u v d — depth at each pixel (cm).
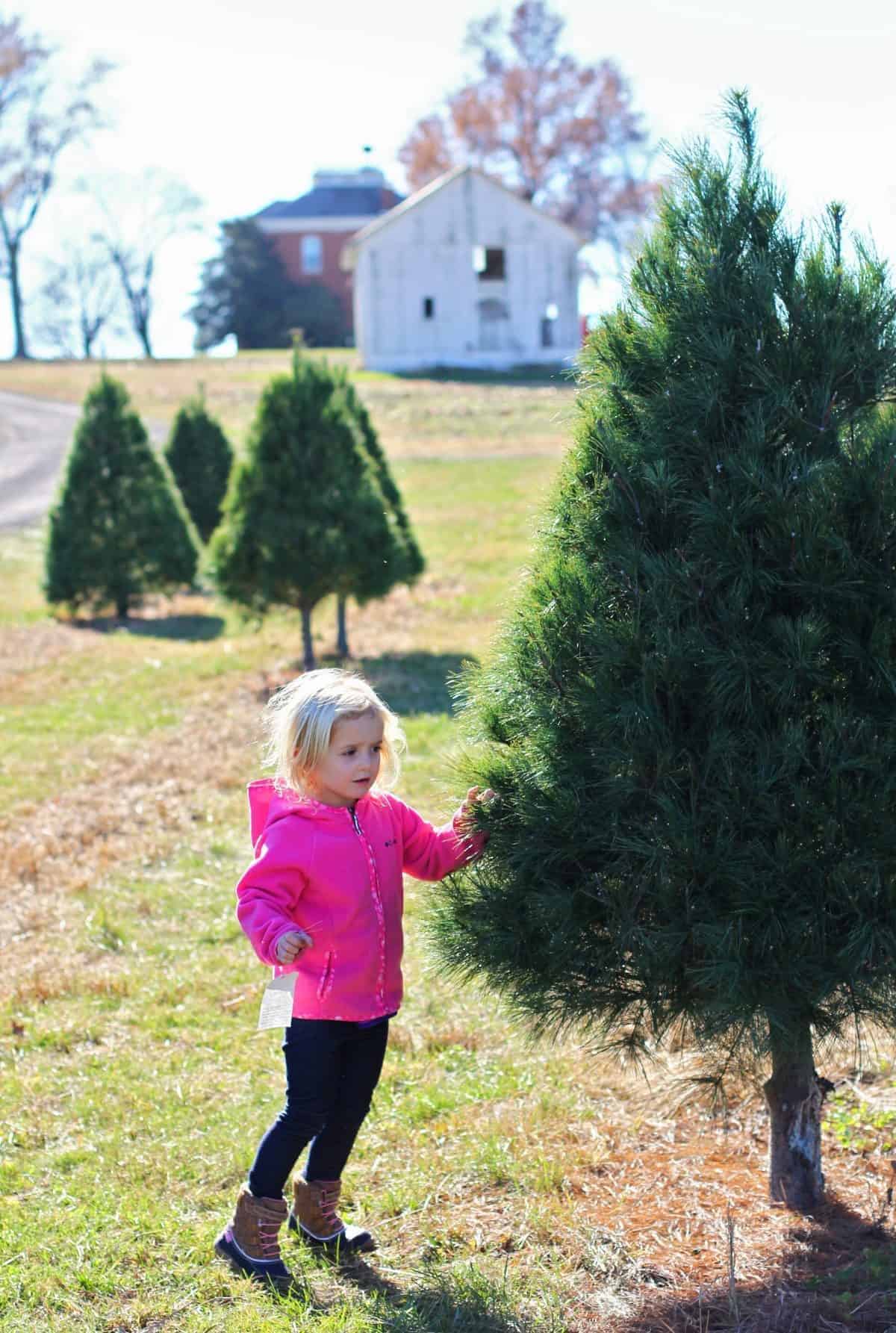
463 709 336
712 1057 337
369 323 5209
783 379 290
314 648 1309
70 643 1470
